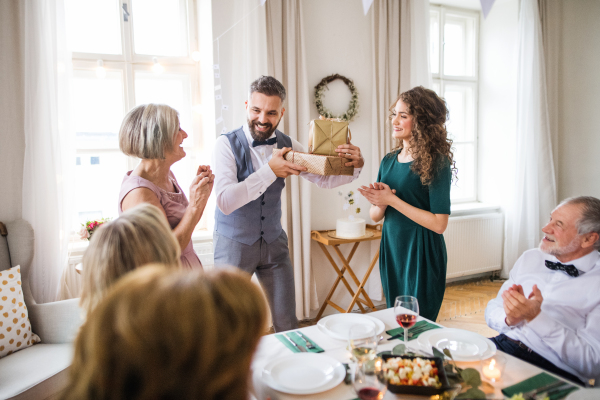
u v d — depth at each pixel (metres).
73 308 2.10
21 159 2.57
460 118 4.49
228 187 1.89
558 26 4.15
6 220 2.57
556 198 4.14
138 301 0.46
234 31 2.91
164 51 3.25
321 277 3.46
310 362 1.18
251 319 0.50
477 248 4.20
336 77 3.30
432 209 1.85
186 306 0.46
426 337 1.34
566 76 4.25
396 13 3.43
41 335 2.09
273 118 2.00
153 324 0.44
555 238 1.45
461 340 1.33
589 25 4.21
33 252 2.30
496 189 4.37
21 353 1.95
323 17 3.29
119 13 3.03
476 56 4.41
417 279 1.90
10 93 2.52
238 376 0.48
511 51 4.15
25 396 1.65
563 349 1.25
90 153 3.04
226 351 0.47
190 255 1.59
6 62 2.49
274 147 2.14
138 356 0.44
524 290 1.58
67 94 2.56
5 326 1.96
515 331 1.47
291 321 2.20
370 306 3.43
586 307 1.36
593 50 4.21
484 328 3.23
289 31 3.07
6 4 2.46
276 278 2.15
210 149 3.13
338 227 3.16
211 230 3.23
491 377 1.07
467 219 4.10
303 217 3.19
